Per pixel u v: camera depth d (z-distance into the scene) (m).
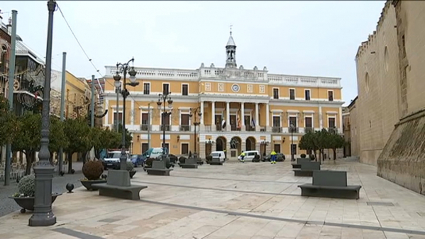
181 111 54.56
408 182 13.94
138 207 9.90
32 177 9.20
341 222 7.74
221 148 55.34
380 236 6.46
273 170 27.66
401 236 6.46
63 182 17.95
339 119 60.50
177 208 9.69
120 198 11.73
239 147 54.72
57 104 37.97
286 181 17.95
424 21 14.37
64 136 20.31
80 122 24.62
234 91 55.28
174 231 6.96
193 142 54.03
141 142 52.44
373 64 30.34
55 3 8.11
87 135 24.03
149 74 54.31
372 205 10.05
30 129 17.80
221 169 29.33
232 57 63.25
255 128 55.66
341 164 35.28
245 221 7.89
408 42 16.89
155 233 6.80
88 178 14.35
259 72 56.69
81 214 8.84
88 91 55.31
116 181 12.10
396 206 9.87
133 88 53.31
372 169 26.89
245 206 9.98
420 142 13.35
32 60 30.05
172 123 53.97
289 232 6.82
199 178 20.09
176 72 55.38
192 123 54.62
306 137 42.62
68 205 10.31
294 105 59.25
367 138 34.09
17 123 14.12
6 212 9.30
